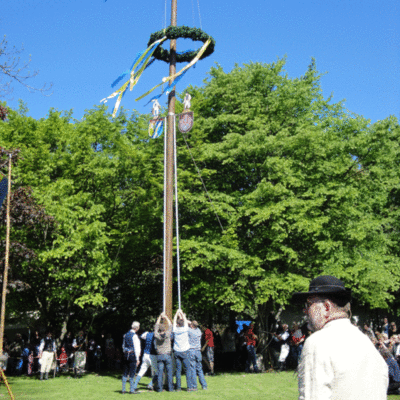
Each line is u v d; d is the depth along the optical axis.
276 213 17.12
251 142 18.34
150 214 18.17
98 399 11.29
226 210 18.55
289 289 16.88
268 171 18.69
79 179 19.91
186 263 17.14
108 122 21.39
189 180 17.89
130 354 12.32
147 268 23.41
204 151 18.17
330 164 18.95
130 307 24.34
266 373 17.53
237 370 19.86
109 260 18.23
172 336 12.77
